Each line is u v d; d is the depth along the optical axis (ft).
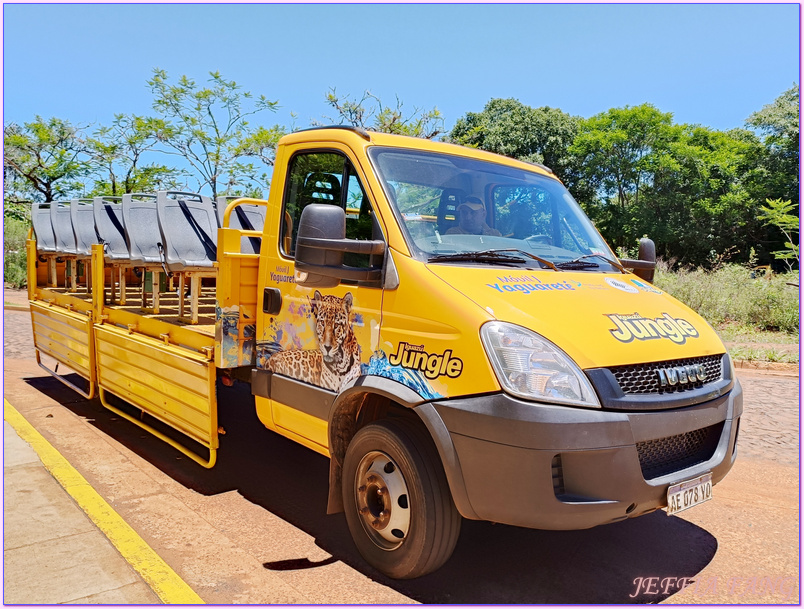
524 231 13.80
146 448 18.30
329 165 13.16
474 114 119.03
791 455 18.19
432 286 10.50
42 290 26.66
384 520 10.82
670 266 68.28
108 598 10.06
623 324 10.64
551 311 10.36
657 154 105.81
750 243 104.22
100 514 13.29
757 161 106.63
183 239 18.34
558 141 113.50
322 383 12.39
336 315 12.06
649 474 10.02
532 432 9.09
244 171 59.82
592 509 9.18
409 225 11.60
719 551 12.37
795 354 32.83
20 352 32.86
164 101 59.31
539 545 12.51
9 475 15.44
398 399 10.39
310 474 16.61
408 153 12.99
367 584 10.85
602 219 112.27
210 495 14.90
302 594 10.46
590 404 9.28
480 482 9.50
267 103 61.41
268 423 14.08
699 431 10.91
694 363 10.89
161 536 12.59
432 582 10.97
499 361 9.49
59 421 20.86
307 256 11.14
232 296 14.06
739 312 43.68
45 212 26.91
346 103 55.16
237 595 10.36
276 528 13.14
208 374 14.53
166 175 63.98
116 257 20.86
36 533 12.33
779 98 104.42
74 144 67.41
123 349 18.94
